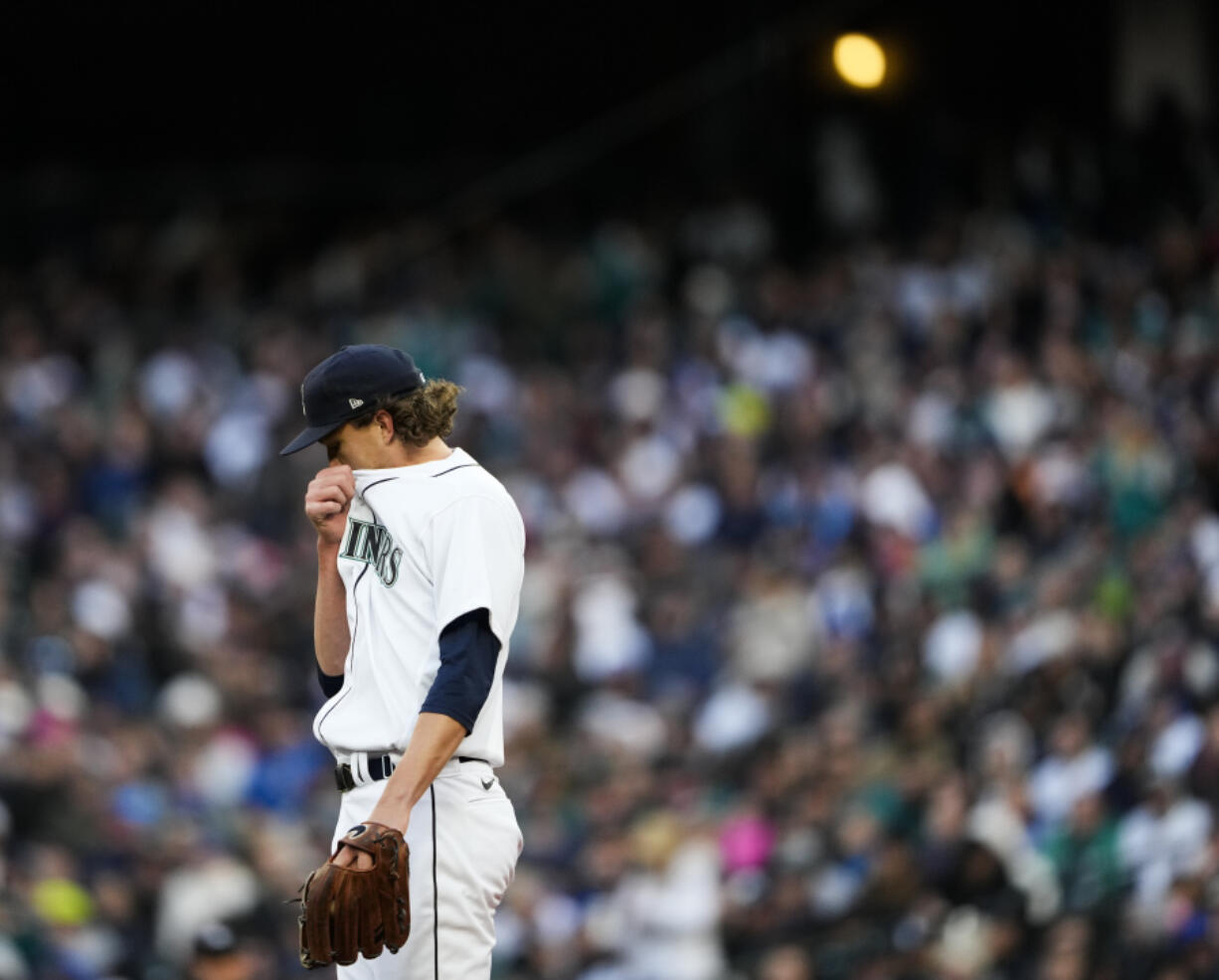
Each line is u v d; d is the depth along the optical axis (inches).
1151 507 1973.4
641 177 3324.3
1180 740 1339.8
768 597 1953.7
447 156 3607.3
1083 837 1320.1
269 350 2615.7
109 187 3213.6
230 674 1913.1
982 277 2637.8
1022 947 1264.8
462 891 517.3
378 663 525.3
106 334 2694.4
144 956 1416.1
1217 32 3299.7
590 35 3553.2
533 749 1813.5
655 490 2315.5
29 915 1382.9
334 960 491.5
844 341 2566.4
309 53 3663.9
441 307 2842.0
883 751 1596.9
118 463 2331.4
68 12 3607.3
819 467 2222.0
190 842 1476.4
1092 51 3346.5
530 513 2285.9
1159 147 2942.9
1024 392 2214.6
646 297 2874.0
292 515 2342.5
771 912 1424.7
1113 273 2620.6
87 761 1640.0
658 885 1523.1
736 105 3270.2
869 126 3127.5
